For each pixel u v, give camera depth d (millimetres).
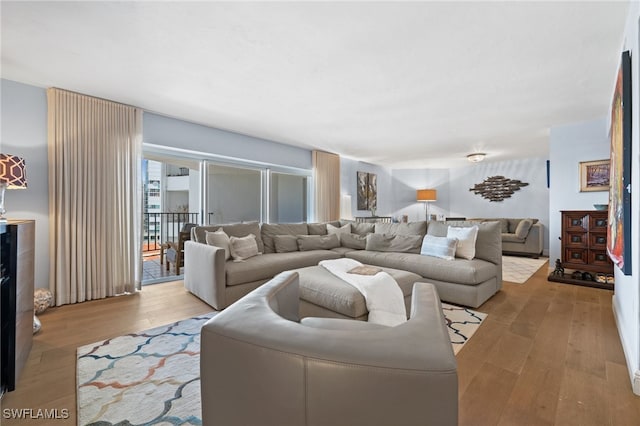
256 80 2688
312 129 4320
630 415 1371
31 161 2840
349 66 2424
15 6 1719
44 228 2904
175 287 3615
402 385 632
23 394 1517
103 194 3172
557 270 3926
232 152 4488
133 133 3373
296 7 1722
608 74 2529
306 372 677
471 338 2191
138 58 2320
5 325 1539
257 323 816
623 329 2080
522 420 1341
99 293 3141
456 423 623
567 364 1821
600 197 3863
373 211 7496
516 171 6980
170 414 1373
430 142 5094
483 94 2998
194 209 4590
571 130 4066
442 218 8047
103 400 1470
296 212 5695
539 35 1978
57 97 2902
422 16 1792
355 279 2377
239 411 758
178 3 1698
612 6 1699
